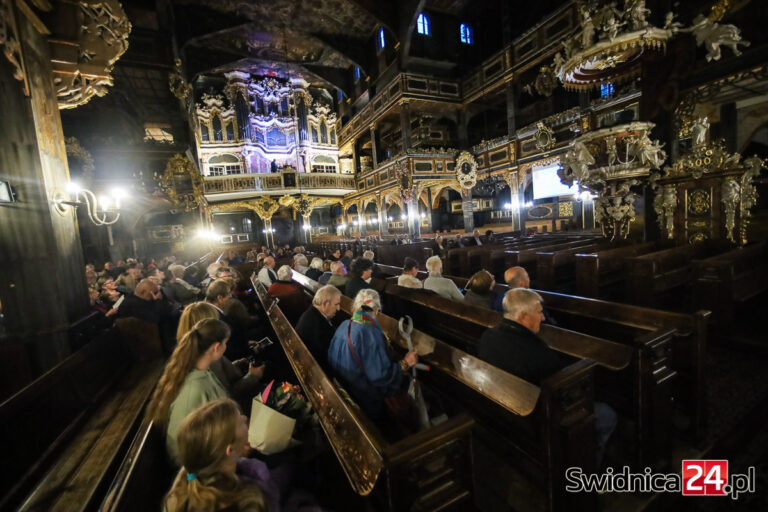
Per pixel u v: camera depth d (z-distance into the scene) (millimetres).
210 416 1065
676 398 2492
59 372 2471
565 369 1726
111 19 4082
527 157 16656
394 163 20266
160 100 14406
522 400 1587
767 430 2594
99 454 2127
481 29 20219
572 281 7199
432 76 18797
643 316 2623
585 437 1785
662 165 7871
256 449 1742
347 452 1426
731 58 6895
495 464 2176
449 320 3676
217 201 24312
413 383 1993
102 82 4293
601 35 6621
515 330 2008
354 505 1731
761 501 2021
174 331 4141
